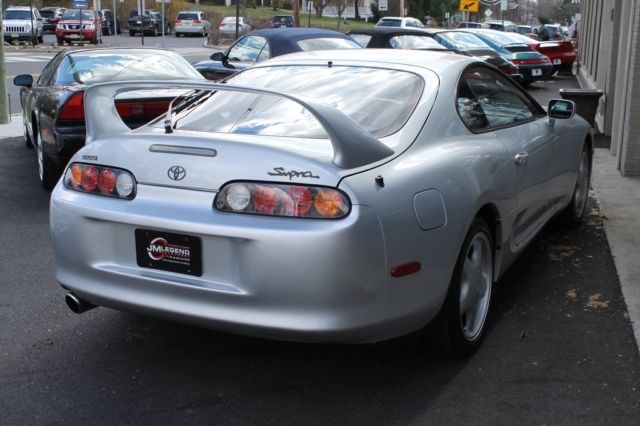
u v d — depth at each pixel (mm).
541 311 4441
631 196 7211
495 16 95438
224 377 3652
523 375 3635
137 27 48375
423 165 3436
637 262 5242
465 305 3756
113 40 41812
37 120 7832
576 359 3801
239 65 11094
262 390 3518
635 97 7844
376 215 3078
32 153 9953
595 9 17625
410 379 3604
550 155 4957
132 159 3422
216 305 3199
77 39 37312
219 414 3303
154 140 3408
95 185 3516
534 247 5680
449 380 3590
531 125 4809
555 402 3373
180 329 4230
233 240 3135
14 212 6918
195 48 37656
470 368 3715
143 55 8484
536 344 3986
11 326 4281
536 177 4672
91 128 3727
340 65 4277
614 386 3516
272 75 4336
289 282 3041
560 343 3992
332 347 3959
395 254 3150
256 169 3135
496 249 4113
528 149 4516
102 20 45906
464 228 3529
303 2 63125
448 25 66375
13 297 4746
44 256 5617
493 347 3953
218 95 4164
